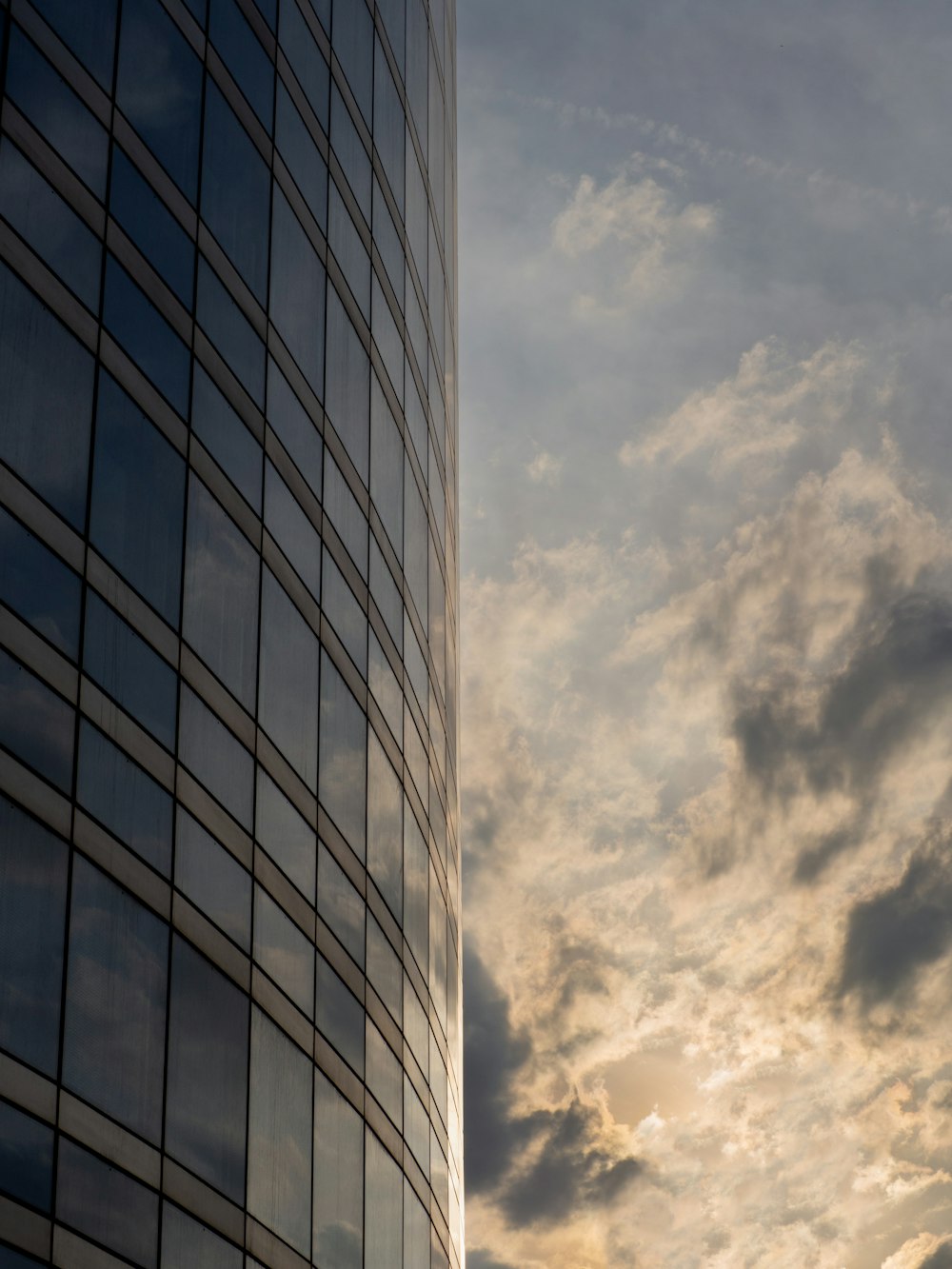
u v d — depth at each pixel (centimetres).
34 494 1978
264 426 2803
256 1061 2383
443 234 5131
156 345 2369
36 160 2116
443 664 4653
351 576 3328
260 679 2639
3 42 2097
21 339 2005
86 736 1995
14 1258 1666
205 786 2331
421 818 3941
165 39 2573
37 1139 1742
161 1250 1970
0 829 1786
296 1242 2477
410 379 4219
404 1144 3325
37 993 1795
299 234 3155
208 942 2261
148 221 2409
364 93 3856
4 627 1867
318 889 2836
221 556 2516
